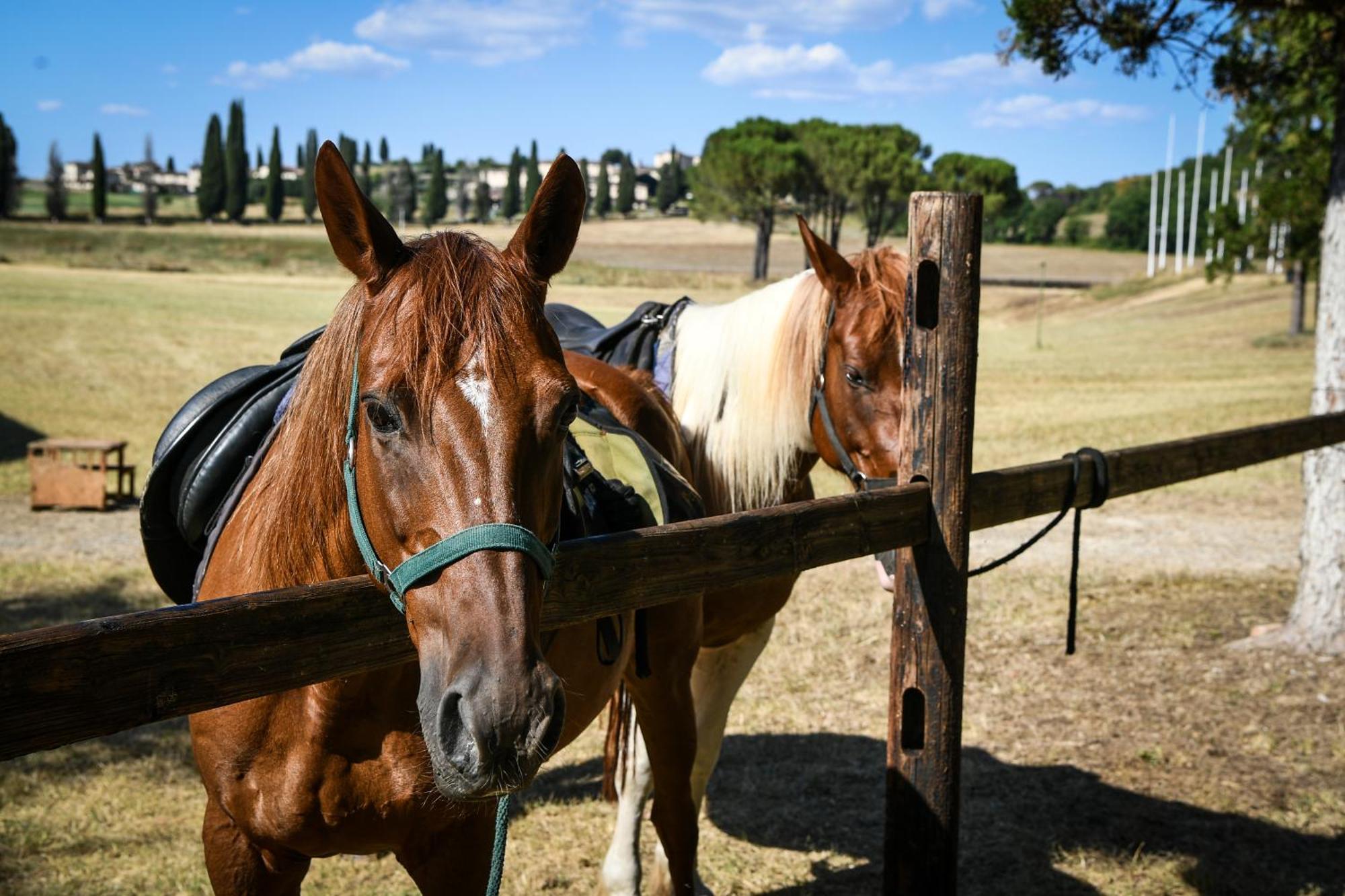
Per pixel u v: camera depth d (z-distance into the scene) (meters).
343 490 1.72
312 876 3.53
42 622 6.11
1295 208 19.42
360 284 1.67
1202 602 6.89
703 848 3.81
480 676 1.33
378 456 1.49
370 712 1.81
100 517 9.56
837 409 3.21
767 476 3.44
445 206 88.69
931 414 2.15
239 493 2.17
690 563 1.76
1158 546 8.74
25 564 7.59
